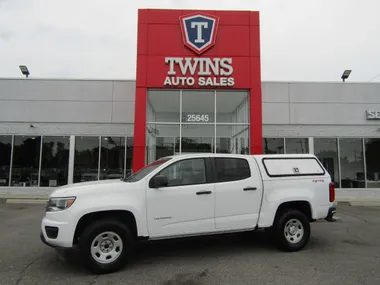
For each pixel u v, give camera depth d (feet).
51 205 16.74
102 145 54.24
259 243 22.40
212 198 18.65
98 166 53.88
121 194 17.15
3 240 23.26
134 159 43.06
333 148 55.42
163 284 14.76
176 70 44.50
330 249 20.84
